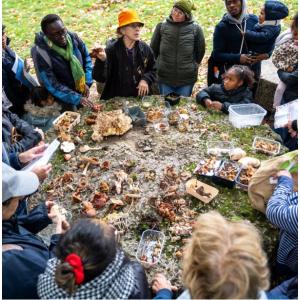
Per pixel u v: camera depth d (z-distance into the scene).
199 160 3.02
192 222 2.52
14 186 1.98
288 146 3.37
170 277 2.22
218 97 3.70
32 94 3.75
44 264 1.81
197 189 2.67
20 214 2.46
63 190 2.82
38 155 2.84
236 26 4.04
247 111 3.58
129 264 1.68
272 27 4.05
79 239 1.50
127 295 1.56
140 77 3.93
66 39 3.70
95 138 3.24
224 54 4.18
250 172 2.83
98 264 1.47
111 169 2.96
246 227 1.49
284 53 3.82
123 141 3.26
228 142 3.18
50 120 3.62
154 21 7.21
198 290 1.40
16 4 8.42
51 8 8.14
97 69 3.96
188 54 4.22
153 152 3.12
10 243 1.89
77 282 1.42
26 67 3.91
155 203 2.63
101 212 2.64
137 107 3.48
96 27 7.27
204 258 1.40
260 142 3.19
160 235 2.46
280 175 2.43
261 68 4.82
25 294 1.75
